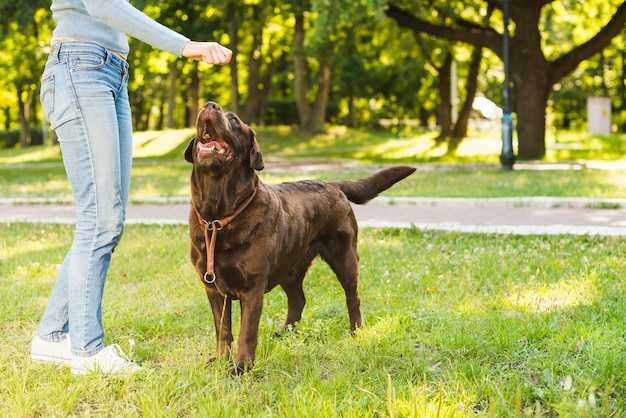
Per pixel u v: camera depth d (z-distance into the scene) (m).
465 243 7.13
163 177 17.05
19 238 8.24
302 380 3.37
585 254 6.21
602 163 17.72
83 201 3.52
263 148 28.06
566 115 49.72
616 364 3.32
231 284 3.46
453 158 22.05
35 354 3.64
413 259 6.27
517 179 13.14
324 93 31.86
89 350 3.49
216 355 3.69
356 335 4.09
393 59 32.62
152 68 29.36
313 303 4.97
